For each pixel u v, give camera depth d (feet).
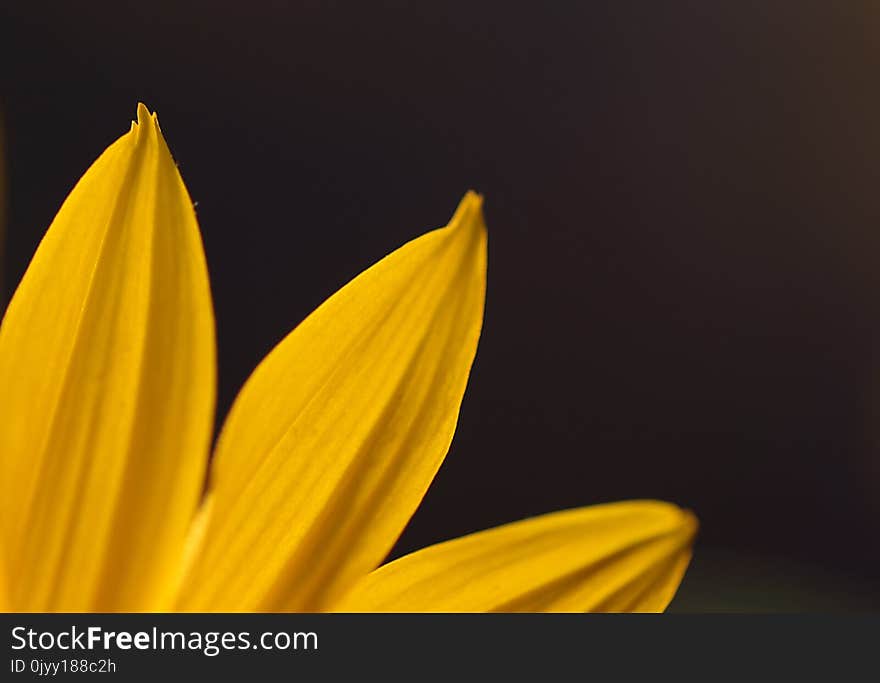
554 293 1.42
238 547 0.68
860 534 1.37
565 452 1.36
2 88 1.32
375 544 0.68
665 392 1.41
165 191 0.67
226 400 1.31
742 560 0.91
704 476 1.38
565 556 0.68
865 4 1.50
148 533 0.68
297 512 0.68
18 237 1.28
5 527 0.68
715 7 1.52
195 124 1.38
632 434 1.38
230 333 1.33
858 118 1.50
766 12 1.52
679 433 1.39
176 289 0.68
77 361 0.68
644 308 1.43
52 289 0.67
